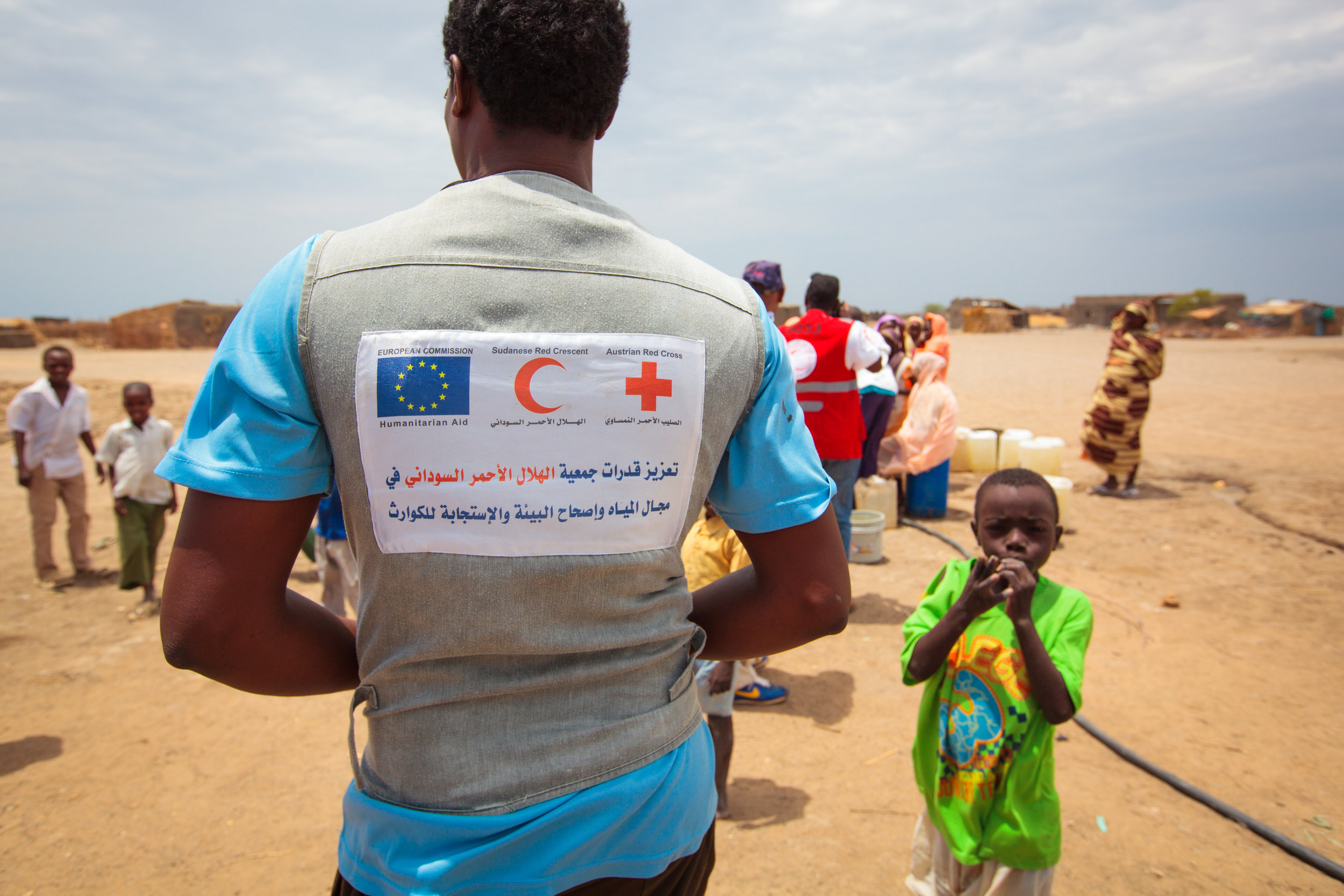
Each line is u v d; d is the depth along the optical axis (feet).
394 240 3.53
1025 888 7.48
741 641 4.28
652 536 3.66
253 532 3.36
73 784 12.32
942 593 8.34
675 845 3.90
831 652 16.46
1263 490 28.58
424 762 3.53
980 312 189.47
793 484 3.92
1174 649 16.34
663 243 3.94
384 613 3.51
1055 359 94.17
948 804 7.72
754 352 3.89
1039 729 7.47
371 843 3.64
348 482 3.45
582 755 3.59
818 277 16.97
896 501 25.32
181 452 3.34
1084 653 7.62
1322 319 175.63
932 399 25.95
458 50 3.95
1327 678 15.02
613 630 3.64
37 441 21.26
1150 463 33.83
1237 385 62.49
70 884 10.14
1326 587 19.57
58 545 25.25
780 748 12.96
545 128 3.92
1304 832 10.79
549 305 3.46
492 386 3.37
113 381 74.84
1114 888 9.73
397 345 3.35
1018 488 7.75
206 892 10.04
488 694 3.50
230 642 3.43
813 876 10.02
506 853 3.50
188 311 158.10
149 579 19.57
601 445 3.48
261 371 3.37
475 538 3.39
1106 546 23.11
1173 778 11.80
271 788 12.23
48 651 17.17
